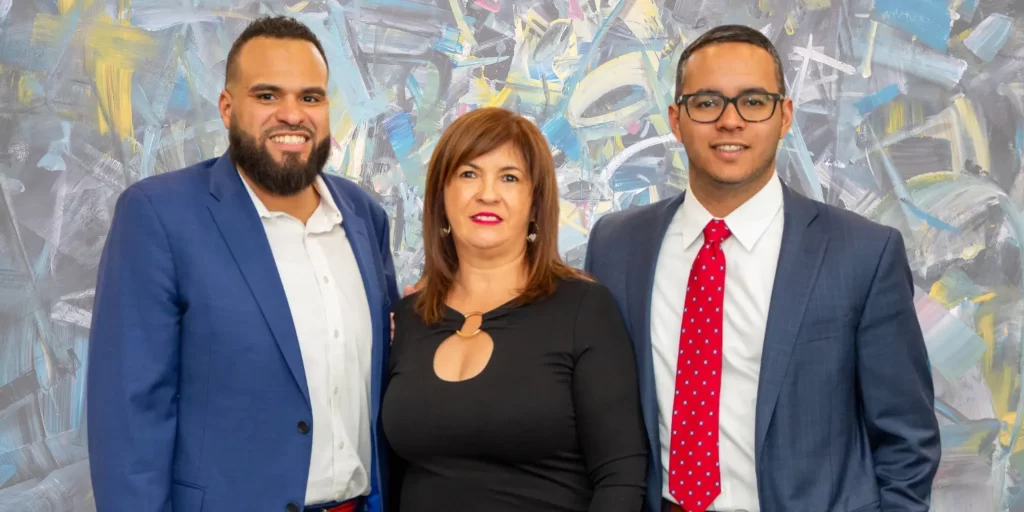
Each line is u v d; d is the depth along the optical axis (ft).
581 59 8.74
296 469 5.43
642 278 5.96
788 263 5.57
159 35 8.53
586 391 5.40
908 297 5.55
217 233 5.53
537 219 5.85
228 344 5.39
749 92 5.45
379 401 5.89
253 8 8.59
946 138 8.57
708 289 5.67
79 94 8.48
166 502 5.27
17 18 8.45
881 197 8.57
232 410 5.40
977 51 8.57
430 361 5.66
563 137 8.73
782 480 5.37
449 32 8.73
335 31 8.68
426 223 6.02
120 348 5.26
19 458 8.36
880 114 8.59
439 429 5.39
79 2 8.48
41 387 8.40
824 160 8.61
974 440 8.52
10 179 8.41
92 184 8.48
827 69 8.62
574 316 5.57
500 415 5.30
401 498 5.68
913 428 5.52
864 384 5.57
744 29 5.66
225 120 5.82
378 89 8.71
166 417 5.36
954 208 8.54
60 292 8.45
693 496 5.53
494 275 5.87
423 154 8.70
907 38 8.58
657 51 8.71
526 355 5.47
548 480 5.41
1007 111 8.56
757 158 5.50
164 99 8.52
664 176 8.70
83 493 8.42
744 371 5.59
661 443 5.76
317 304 5.75
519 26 8.74
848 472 5.50
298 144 5.62
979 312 8.53
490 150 5.65
